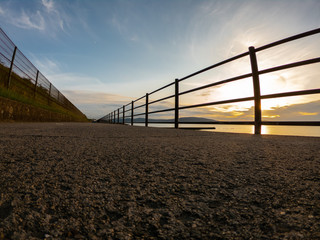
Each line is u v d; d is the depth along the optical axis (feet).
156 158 3.59
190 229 1.43
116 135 7.75
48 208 1.68
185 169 2.90
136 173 2.69
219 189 2.15
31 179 2.36
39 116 26.73
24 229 1.38
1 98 16.79
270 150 4.41
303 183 2.28
